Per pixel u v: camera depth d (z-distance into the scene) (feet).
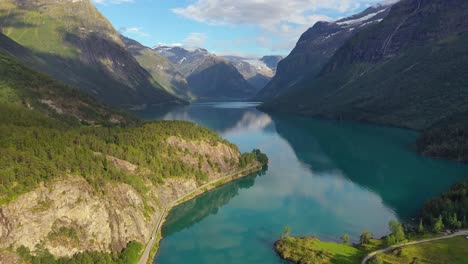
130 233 433.89
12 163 384.68
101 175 455.22
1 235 335.26
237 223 531.50
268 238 485.15
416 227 484.33
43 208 369.09
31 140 450.30
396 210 574.56
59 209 380.78
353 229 508.53
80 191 406.62
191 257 435.12
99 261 370.53
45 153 428.97
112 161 535.19
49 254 352.28
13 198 355.77
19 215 351.87
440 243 425.69
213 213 566.36
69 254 366.02
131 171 547.49
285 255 432.25
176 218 545.85
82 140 535.60
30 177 377.71
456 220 469.98
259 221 538.47
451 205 505.25
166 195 579.07
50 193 382.01
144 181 551.59
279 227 517.55
